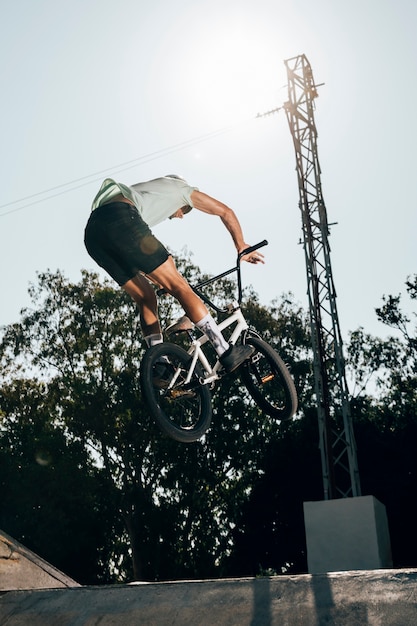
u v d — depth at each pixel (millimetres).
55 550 26328
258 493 28734
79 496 26391
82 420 28203
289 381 4414
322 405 16438
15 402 29094
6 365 29688
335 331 16797
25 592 3168
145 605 2812
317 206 17656
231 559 29000
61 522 26062
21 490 26406
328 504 13109
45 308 30359
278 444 28766
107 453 28422
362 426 28391
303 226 17516
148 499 28078
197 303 4090
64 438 28219
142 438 28281
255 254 4418
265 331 30078
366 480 27703
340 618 2389
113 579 28766
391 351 31375
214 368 4184
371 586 2518
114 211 3936
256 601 2629
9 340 29953
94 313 30297
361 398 30984
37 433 28312
